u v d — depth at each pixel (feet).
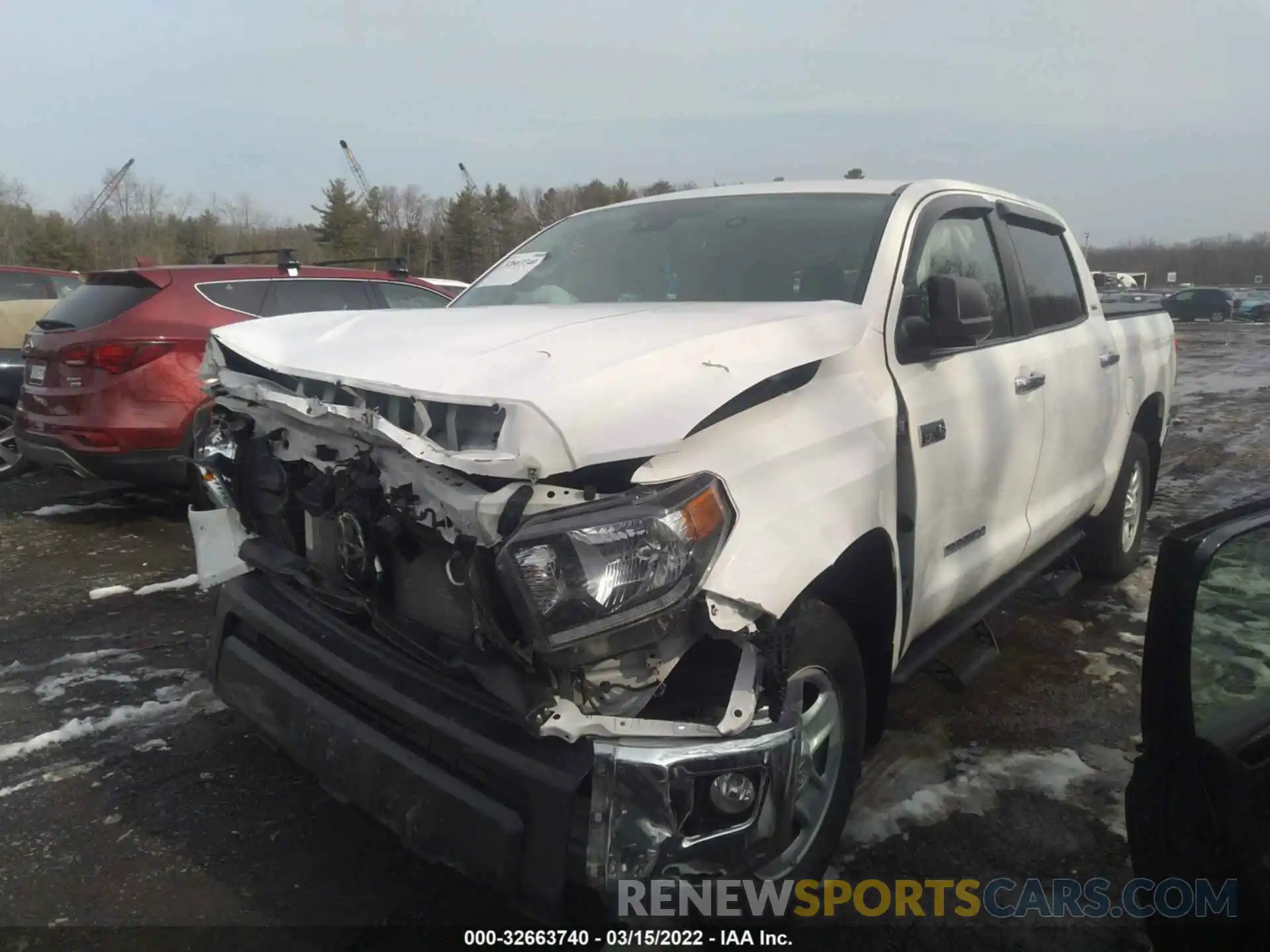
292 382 8.15
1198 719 6.09
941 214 10.82
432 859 6.55
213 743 11.00
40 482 24.49
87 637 14.03
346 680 7.36
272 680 8.09
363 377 7.21
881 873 8.70
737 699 6.16
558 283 11.20
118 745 10.91
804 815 7.84
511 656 6.21
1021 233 12.95
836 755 8.09
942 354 9.46
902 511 8.63
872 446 8.07
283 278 22.36
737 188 12.19
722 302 9.56
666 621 5.99
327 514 7.57
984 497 10.51
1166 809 6.23
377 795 6.90
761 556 6.47
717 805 6.14
